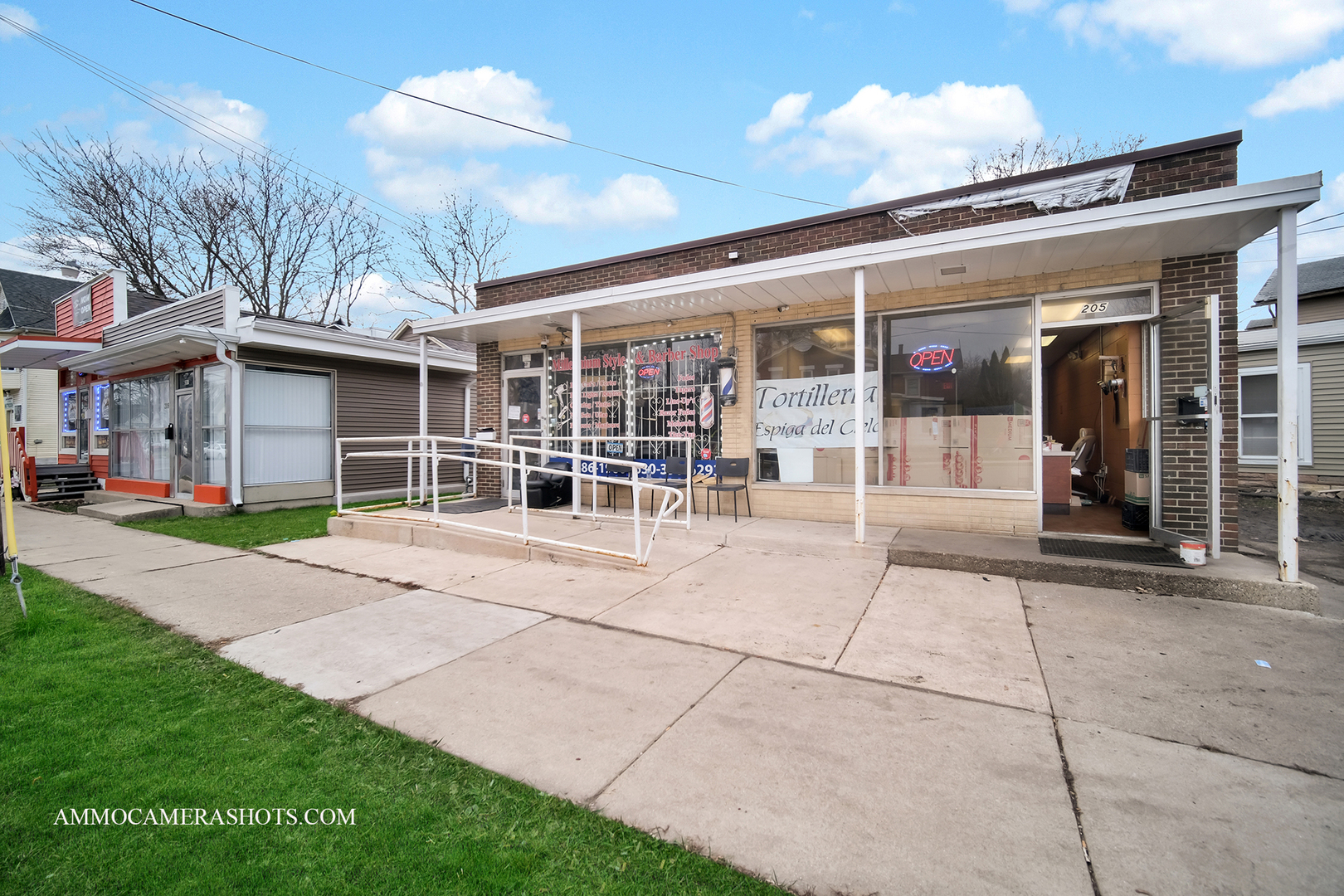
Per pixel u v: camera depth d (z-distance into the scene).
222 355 10.64
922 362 7.39
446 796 2.55
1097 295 6.59
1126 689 3.47
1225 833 2.29
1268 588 4.87
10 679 3.69
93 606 5.11
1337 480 12.67
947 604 4.94
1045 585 5.42
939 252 5.88
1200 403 5.85
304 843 2.27
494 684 3.60
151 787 2.61
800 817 2.39
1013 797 2.50
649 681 3.62
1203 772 2.68
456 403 14.98
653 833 2.30
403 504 9.89
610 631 4.45
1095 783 2.60
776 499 8.10
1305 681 3.57
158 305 18.14
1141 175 6.36
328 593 5.44
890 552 6.14
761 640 4.23
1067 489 8.17
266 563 6.60
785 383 8.20
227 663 3.93
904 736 2.98
